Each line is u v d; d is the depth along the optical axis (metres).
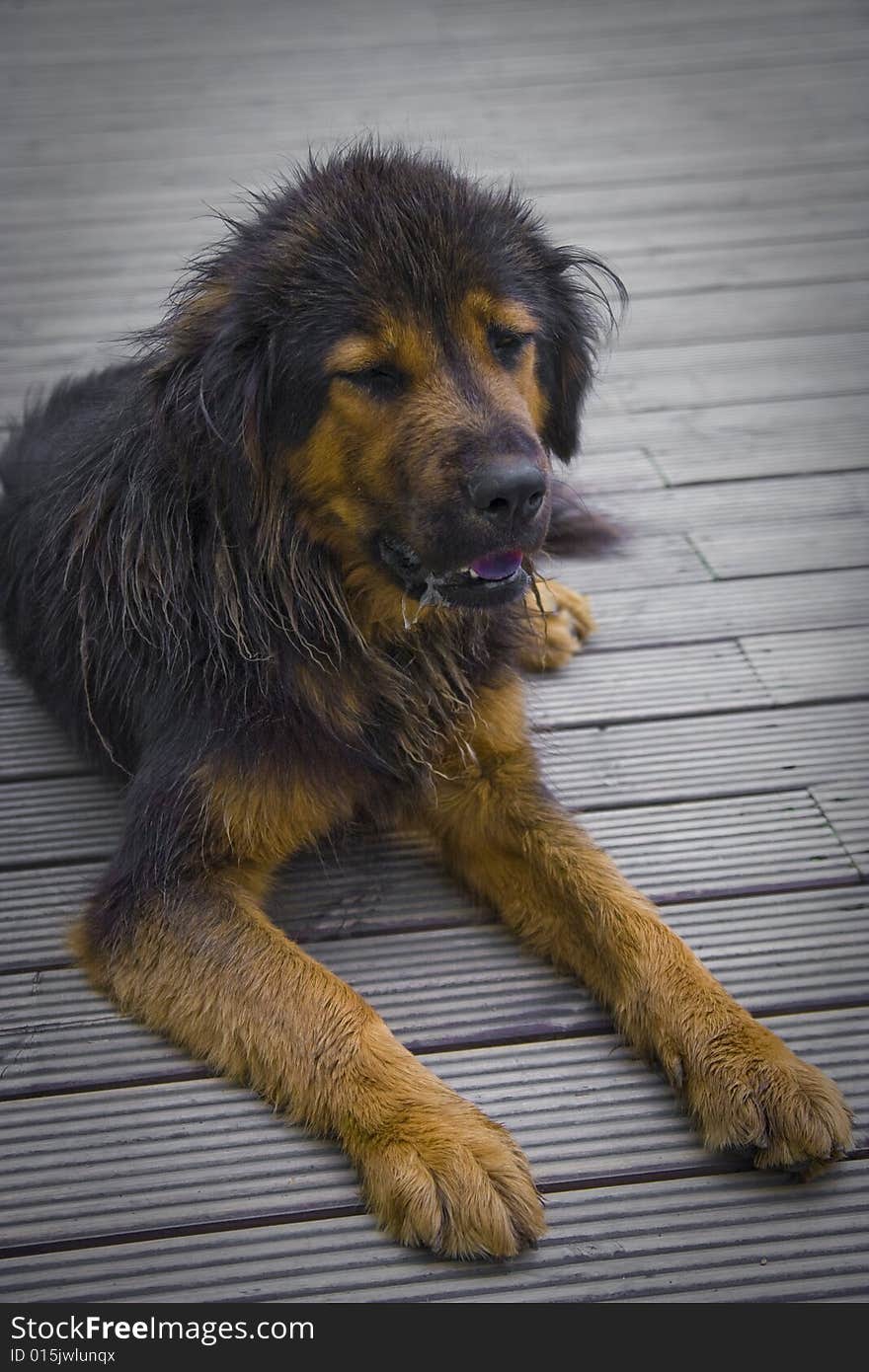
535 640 1.67
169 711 1.50
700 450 2.04
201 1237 1.33
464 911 1.54
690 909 1.53
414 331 1.39
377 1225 1.33
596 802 1.62
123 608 1.51
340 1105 1.35
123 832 1.51
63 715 1.66
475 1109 1.35
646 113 3.00
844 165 2.79
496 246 1.44
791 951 1.50
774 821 1.60
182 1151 1.37
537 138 2.89
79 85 3.13
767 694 1.72
